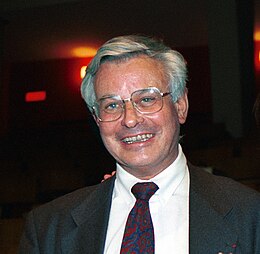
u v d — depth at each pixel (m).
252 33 7.48
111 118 1.57
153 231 1.51
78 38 8.61
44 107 9.84
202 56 9.02
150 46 1.59
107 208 1.62
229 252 1.42
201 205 1.52
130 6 7.57
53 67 9.83
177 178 1.61
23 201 4.84
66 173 5.31
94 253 1.52
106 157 5.90
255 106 1.86
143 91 1.54
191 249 1.44
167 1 7.40
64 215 1.63
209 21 7.26
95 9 7.65
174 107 1.60
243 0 7.35
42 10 7.76
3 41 8.09
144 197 1.57
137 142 1.55
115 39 1.61
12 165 5.61
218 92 7.14
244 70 7.25
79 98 9.74
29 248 1.60
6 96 9.85
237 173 4.33
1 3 7.81
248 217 1.47
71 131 6.91
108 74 1.57
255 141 4.41
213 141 6.02
